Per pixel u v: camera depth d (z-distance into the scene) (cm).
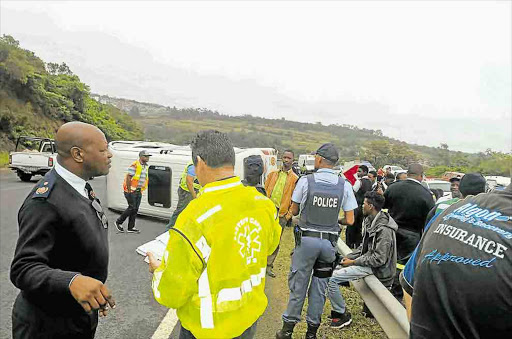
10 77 3678
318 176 405
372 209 485
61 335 212
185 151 1014
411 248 500
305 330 445
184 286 197
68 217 208
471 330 128
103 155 226
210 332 201
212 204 207
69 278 190
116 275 617
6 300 502
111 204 1095
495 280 124
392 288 490
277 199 706
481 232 134
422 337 139
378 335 432
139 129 8494
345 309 457
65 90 4938
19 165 1922
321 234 397
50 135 3962
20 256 197
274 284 598
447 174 1814
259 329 447
